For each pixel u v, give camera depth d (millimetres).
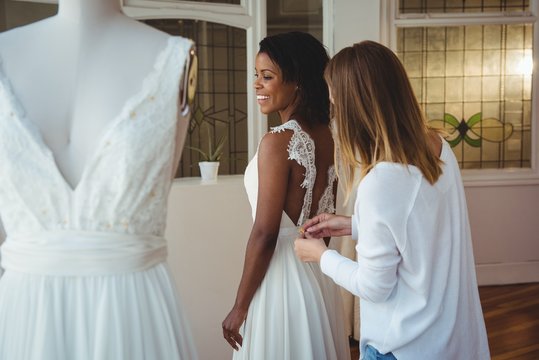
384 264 1413
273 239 1830
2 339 1195
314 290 1884
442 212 1472
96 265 1166
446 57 4914
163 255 1271
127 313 1176
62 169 1173
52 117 1178
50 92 1184
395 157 1445
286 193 1854
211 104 3520
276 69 1888
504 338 3867
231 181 3238
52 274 1166
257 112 3609
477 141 5074
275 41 1899
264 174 1816
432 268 1454
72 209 1164
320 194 1935
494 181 5082
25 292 1174
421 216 1427
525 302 4633
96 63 1198
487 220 5145
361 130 1514
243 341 1910
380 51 1524
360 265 1460
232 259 3109
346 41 3787
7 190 1156
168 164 1205
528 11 4906
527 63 5039
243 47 3570
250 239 1844
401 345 1450
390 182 1419
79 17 1212
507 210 5160
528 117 5113
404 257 1426
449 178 1516
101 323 1159
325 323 1899
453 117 5000
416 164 1455
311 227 1783
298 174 1835
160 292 1232
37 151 1140
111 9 1244
